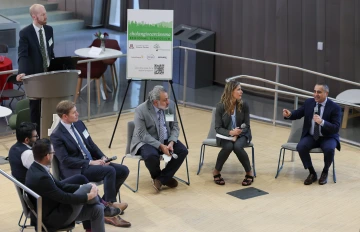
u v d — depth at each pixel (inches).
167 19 323.0
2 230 237.8
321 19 407.2
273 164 313.6
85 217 215.8
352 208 263.6
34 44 298.8
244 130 288.7
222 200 269.6
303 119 301.7
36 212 204.8
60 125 245.4
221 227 244.4
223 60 463.2
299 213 257.9
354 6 390.3
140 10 322.7
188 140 345.7
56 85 287.4
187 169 284.2
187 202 266.7
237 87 285.3
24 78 284.7
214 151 329.4
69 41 575.2
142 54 326.6
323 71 415.2
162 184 277.3
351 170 306.5
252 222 249.1
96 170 243.6
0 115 306.5
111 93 428.1
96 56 405.4
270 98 441.4
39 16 297.3
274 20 430.9
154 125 277.1
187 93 441.7
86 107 395.2
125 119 380.5
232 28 455.2
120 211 241.6
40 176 202.5
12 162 228.5
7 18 569.0
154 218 251.0
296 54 425.7
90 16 628.4
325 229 243.9
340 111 290.7
